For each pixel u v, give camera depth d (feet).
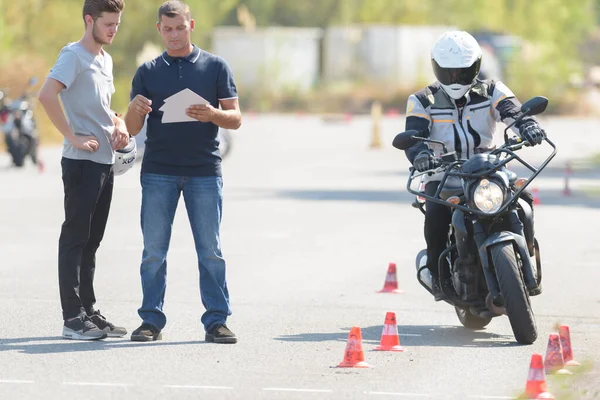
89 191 89.20
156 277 90.12
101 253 141.90
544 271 130.72
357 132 483.51
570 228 172.24
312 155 342.03
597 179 264.72
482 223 88.79
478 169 87.86
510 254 87.30
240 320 99.81
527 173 280.72
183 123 88.43
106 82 89.86
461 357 84.23
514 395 71.77
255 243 153.07
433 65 92.12
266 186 238.68
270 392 72.59
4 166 285.64
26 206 195.11
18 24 500.74
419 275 96.73
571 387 73.97
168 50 88.63
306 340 90.84
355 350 80.84
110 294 112.98
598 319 101.65
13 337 90.74
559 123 588.50
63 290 90.02
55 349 85.92
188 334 92.79
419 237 160.35
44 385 74.13
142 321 98.89
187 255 140.05
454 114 92.79
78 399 70.54
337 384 74.95
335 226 172.14
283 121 595.88
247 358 83.30
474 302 91.40
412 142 88.43
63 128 87.76
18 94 377.91
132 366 80.12
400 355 84.94
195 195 89.30
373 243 153.89
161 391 72.64
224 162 308.81
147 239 89.76
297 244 152.25
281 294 114.32
